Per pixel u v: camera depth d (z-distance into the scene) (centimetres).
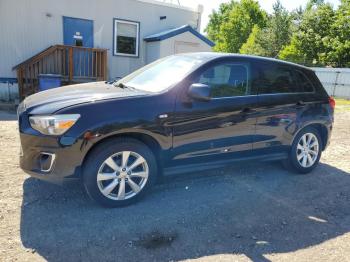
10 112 972
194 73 400
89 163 352
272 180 488
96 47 1283
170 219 356
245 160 454
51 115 335
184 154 399
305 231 349
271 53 3622
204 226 346
